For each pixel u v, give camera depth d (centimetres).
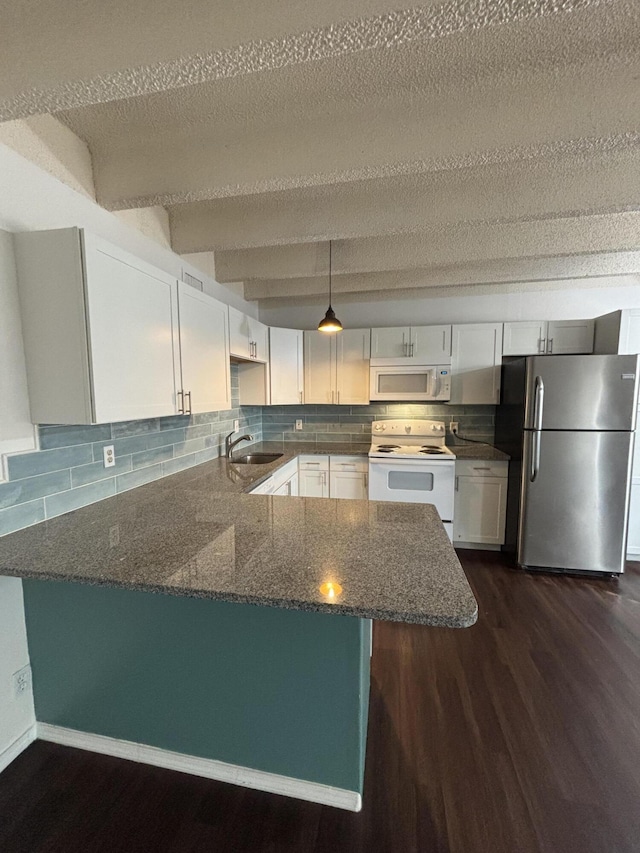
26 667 145
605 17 100
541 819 120
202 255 254
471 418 366
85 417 132
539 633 215
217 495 192
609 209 170
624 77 120
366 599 94
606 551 279
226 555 121
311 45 90
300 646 122
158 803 126
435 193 184
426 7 81
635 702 166
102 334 134
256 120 145
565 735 149
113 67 97
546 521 286
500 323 327
